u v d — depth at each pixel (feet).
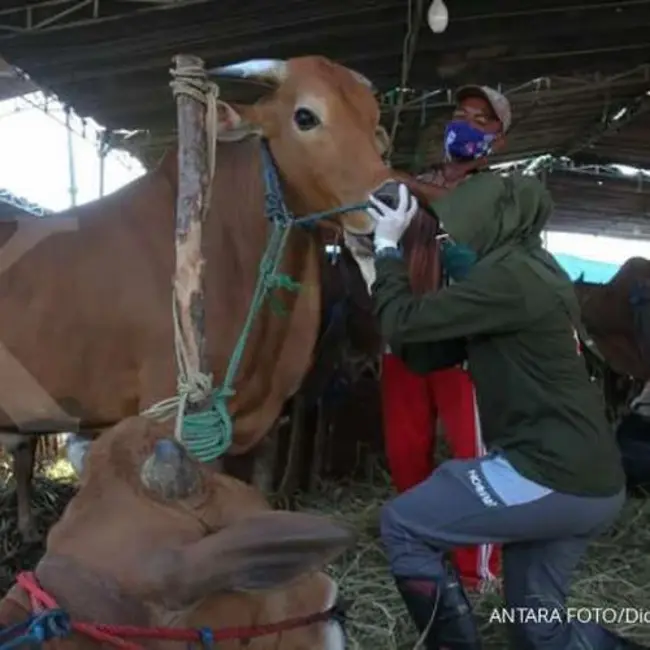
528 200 10.23
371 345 21.83
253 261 14.01
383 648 13.52
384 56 25.82
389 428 16.10
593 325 26.96
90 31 23.21
